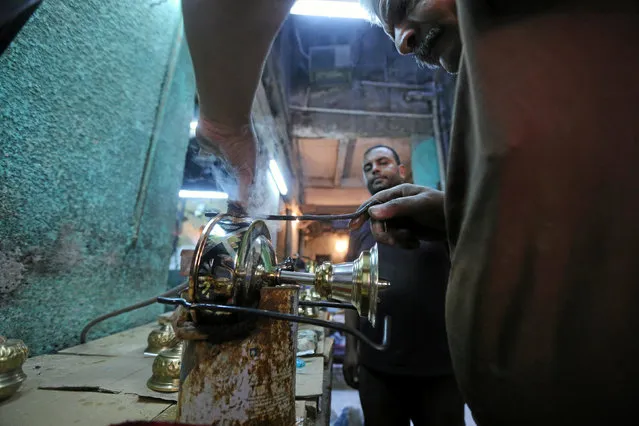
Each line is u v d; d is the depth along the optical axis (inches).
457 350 14.4
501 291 12.4
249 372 17.6
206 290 18.1
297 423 22.4
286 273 21.0
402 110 180.4
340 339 122.1
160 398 24.5
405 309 50.1
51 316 40.1
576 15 12.6
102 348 41.7
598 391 11.7
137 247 58.6
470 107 15.6
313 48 175.2
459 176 16.3
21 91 34.5
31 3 19.1
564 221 11.5
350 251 60.2
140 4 55.9
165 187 68.0
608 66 11.9
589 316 11.6
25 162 35.5
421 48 24.8
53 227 39.9
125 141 53.5
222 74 25.4
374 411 51.0
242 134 29.8
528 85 12.1
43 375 30.3
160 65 62.9
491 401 13.3
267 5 22.3
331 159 224.5
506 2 13.2
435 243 53.6
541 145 11.6
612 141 11.4
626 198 11.3
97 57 45.9
